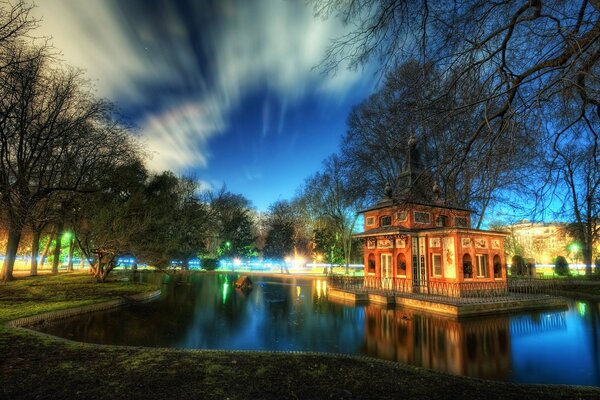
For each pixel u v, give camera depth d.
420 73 5.27
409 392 6.39
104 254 29.80
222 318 18.66
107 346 9.53
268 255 70.06
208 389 6.12
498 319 18.89
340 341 14.23
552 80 4.43
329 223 60.59
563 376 10.33
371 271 30.67
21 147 20.00
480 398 6.25
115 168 29.89
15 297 19.83
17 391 5.73
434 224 28.39
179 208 47.34
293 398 5.85
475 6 4.89
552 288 30.22
